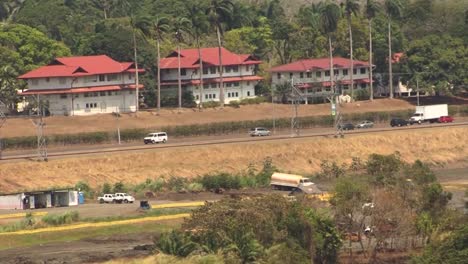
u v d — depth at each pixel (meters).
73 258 140.00
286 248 123.88
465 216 144.50
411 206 149.75
